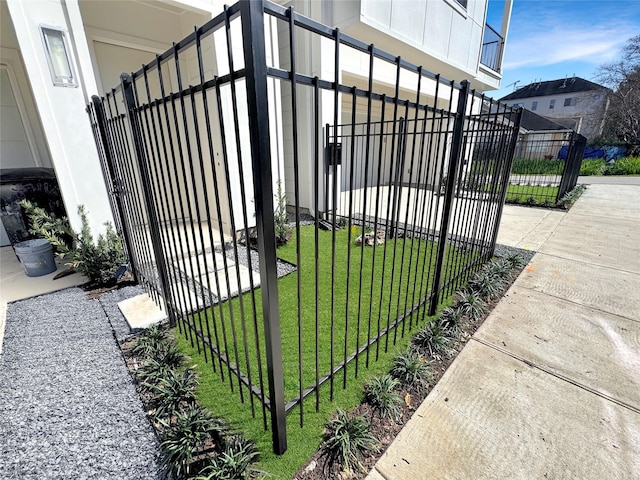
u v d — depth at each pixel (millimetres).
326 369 1946
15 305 2680
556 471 1344
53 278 3197
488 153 2877
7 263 3621
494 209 3537
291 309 2676
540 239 4617
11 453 1416
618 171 15812
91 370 1938
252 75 936
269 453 1409
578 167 9031
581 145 8438
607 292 2943
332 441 1442
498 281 3070
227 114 3879
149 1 3812
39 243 3287
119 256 3100
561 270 3457
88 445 1454
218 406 1677
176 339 2260
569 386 1821
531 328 2398
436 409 1664
